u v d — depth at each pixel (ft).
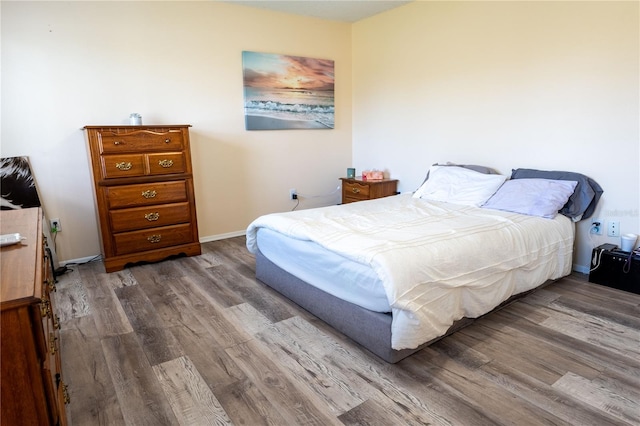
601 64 8.93
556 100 9.82
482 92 11.39
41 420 3.22
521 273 7.99
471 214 9.14
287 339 7.00
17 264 3.95
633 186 8.81
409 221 8.45
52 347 4.33
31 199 10.03
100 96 10.80
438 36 12.31
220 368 6.16
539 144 10.30
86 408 5.30
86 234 11.12
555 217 9.00
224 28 12.53
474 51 11.41
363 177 14.55
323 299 7.48
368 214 9.21
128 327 7.47
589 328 7.18
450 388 5.60
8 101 9.61
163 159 10.62
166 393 5.59
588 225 9.61
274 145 14.26
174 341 6.97
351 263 6.61
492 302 7.36
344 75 15.62
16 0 9.39
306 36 14.33
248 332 7.26
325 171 15.80
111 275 10.14
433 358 6.33
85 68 10.48
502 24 10.64
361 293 6.48
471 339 6.88
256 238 9.57
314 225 8.11
